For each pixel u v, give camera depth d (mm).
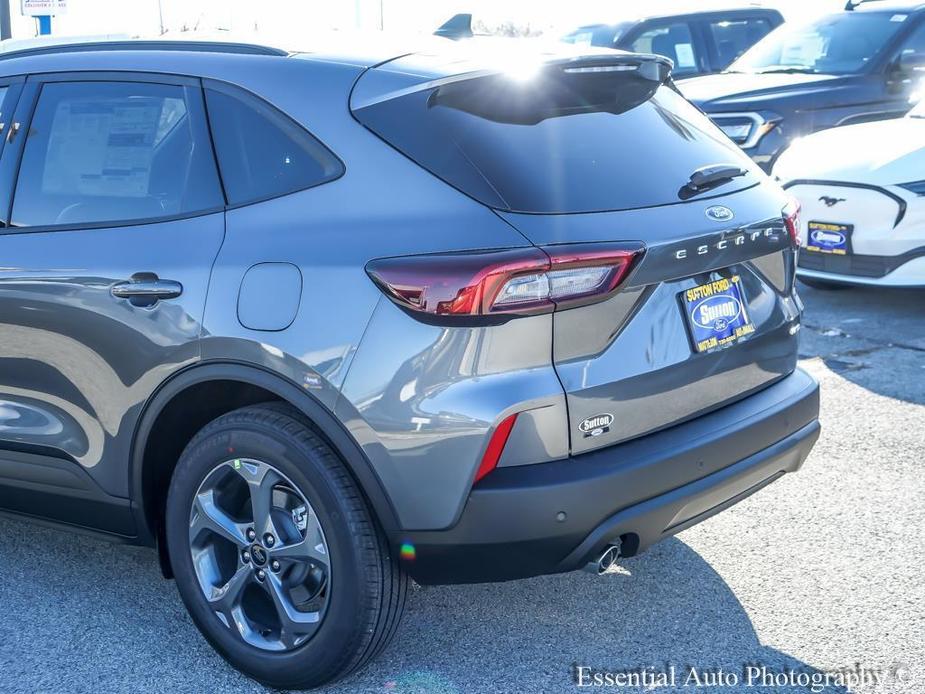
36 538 4207
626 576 3785
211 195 3176
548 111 3031
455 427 2709
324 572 2977
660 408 2963
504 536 2758
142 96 3398
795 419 3336
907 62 8992
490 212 2764
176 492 3211
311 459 2902
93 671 3262
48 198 3492
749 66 10086
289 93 3119
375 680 3188
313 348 2844
